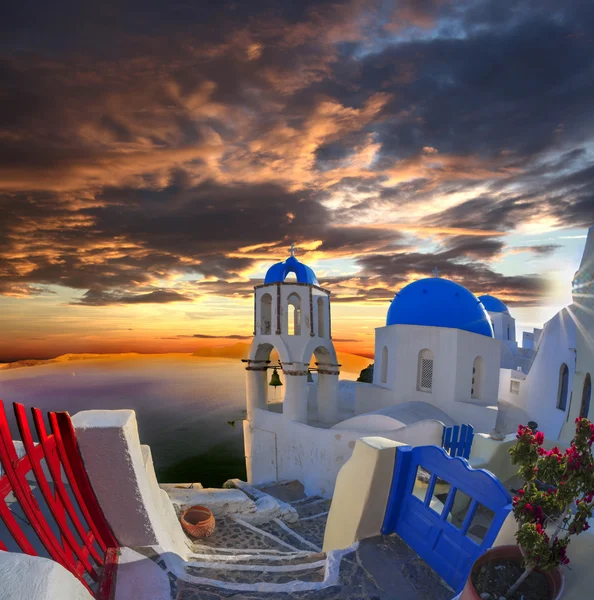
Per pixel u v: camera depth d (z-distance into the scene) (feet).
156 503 19.40
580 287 39.73
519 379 72.33
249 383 61.52
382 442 19.40
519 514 11.15
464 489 15.65
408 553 17.30
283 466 54.85
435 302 58.85
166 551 15.72
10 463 11.28
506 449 26.27
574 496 10.67
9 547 15.16
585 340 37.91
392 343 59.62
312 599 14.62
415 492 23.04
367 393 61.77
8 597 6.43
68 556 12.64
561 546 10.52
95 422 15.30
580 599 10.82
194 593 14.24
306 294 57.67
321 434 49.24
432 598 14.80
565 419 45.75
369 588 15.26
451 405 53.93
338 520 20.17
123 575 14.12
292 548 26.45
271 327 58.29
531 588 11.01
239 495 32.07
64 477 17.17
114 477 15.19
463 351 54.70
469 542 14.90
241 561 18.38
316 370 62.28
